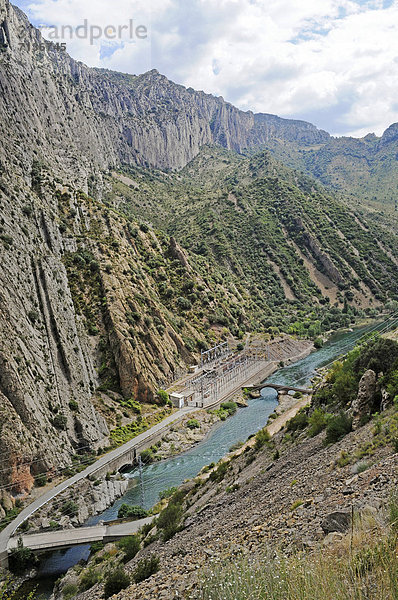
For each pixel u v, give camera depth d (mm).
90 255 134000
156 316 137375
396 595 7918
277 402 124250
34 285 101562
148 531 49656
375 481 17984
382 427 27500
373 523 12125
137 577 26156
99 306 122250
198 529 32688
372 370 37312
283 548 14844
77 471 79625
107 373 113250
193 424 104875
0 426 72250
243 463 52281
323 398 50875
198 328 158500
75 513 68375
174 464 87375
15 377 78312
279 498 26953
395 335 49875
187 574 18484
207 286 182500
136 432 98000
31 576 54375
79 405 93562
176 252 183000
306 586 9211
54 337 99938
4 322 84562
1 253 93750
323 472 27125
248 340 172125
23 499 69938
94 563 51406
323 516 16453
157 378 120625
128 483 81000
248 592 10211
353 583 8930
